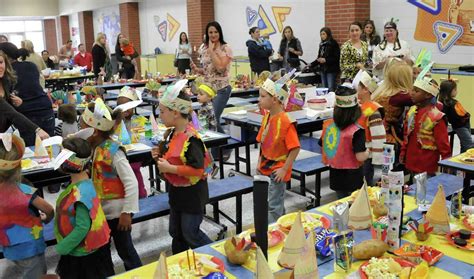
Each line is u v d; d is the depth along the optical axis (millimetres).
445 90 4070
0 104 3119
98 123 2287
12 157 2066
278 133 2838
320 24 8656
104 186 2389
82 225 2057
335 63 7812
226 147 4613
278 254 1744
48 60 12648
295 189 4508
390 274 1527
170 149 2416
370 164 3469
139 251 3338
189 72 9359
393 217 1737
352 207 1962
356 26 6332
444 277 1555
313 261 1414
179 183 2451
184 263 1692
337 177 2773
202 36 11477
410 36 7293
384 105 3338
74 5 18359
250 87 6938
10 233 2148
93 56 9438
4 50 3859
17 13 18812
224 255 1771
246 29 10562
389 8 7512
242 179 3520
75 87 8680
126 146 3367
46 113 4078
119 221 2410
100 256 2195
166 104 2346
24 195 2162
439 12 6844
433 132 3111
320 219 2020
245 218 3844
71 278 2180
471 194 3031
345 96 2658
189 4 11789
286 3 9297
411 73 3348
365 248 1677
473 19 6453
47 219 2322
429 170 3182
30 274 2234
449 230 1879
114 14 16031
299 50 8664
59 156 2055
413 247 1729
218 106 5301
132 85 8211
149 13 14344
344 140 2705
